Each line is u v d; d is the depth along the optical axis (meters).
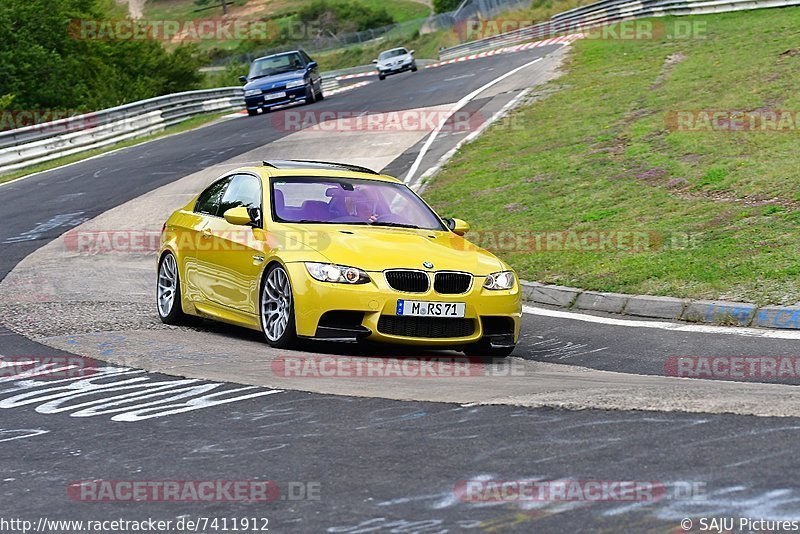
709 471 7.93
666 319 18.47
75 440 9.99
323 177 17.31
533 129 40.38
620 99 42.91
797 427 9.08
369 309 14.46
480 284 15.14
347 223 16.27
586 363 15.20
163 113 66.75
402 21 186.50
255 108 64.81
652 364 14.86
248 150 47.25
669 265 20.88
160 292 18.66
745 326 17.27
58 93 83.19
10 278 23.86
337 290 14.51
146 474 8.70
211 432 10.02
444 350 16.17
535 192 29.92
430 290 14.75
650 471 7.99
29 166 52.81
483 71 67.44
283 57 66.38
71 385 12.63
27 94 81.56
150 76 106.88
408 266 14.80
